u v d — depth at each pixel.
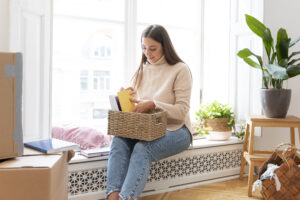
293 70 1.99
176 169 2.22
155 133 1.69
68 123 2.42
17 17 1.83
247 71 2.57
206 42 2.96
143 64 2.17
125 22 2.61
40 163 1.09
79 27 2.53
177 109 1.87
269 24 2.50
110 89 2.67
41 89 2.03
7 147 1.11
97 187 1.95
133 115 1.67
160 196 2.06
